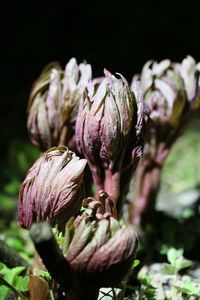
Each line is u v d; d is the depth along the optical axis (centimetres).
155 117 43
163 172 74
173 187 68
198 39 129
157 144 45
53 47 130
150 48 128
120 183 34
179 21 131
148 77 43
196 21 130
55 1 135
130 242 26
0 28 132
